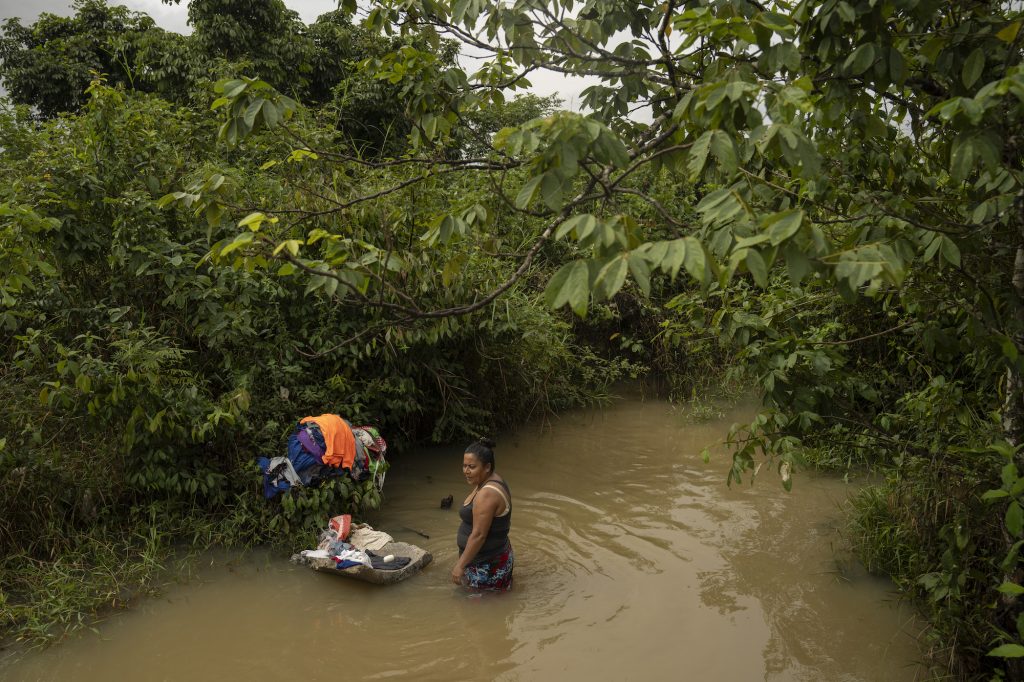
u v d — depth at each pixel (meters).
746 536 5.97
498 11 3.69
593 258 2.26
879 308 5.50
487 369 8.48
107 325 5.71
